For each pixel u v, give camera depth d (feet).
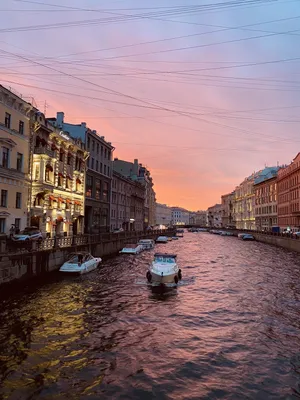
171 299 67.92
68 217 145.28
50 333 46.57
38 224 119.34
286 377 36.17
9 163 98.94
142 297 69.00
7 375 34.68
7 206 97.60
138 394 31.94
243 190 430.20
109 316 55.36
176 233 388.37
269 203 315.78
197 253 166.09
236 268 113.09
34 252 75.82
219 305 63.98
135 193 282.97
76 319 53.01
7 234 97.25
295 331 50.08
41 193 120.16
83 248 109.70
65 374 35.37
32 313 54.75
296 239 172.86
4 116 96.43
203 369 37.42
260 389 33.58
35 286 73.77
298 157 230.27
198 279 91.40
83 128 167.12
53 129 130.31
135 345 43.52
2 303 59.31
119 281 84.07
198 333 48.60
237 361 39.65
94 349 41.91
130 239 182.19
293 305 64.49
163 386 33.53
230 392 32.86
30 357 38.96
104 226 197.67
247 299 69.00
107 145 204.33
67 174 143.02
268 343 45.37
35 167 114.62
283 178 269.85
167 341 45.21
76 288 74.08
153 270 81.76
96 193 186.91
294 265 121.39
